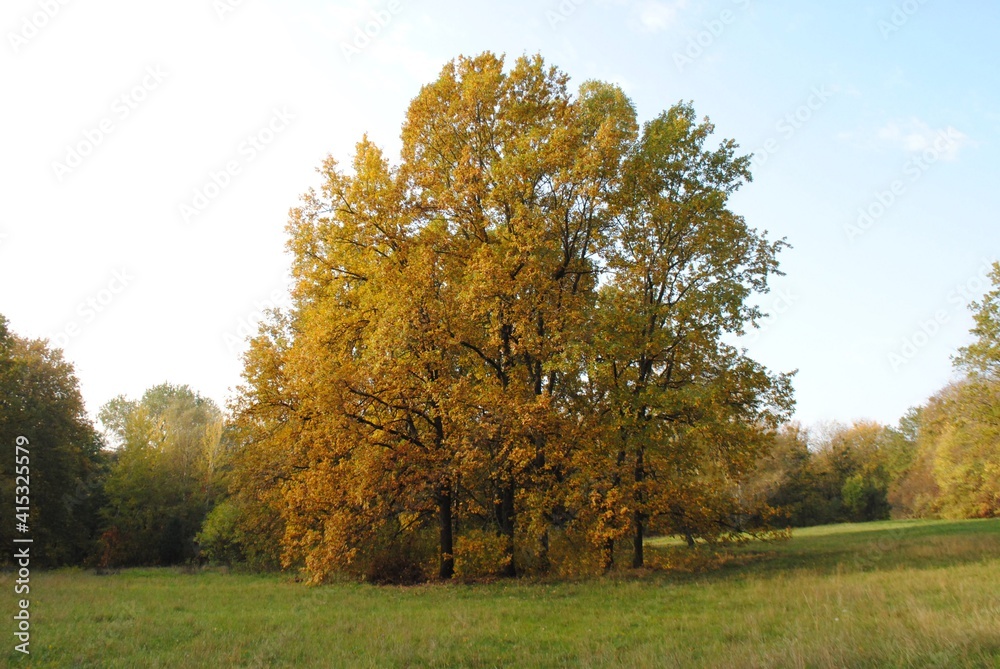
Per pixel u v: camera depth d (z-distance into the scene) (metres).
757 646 9.57
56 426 38.91
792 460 64.12
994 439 38.22
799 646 8.66
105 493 44.62
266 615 15.12
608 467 19.97
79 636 12.27
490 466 19.70
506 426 18.75
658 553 21.56
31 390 38.34
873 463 73.38
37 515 37.06
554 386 22.59
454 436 19.11
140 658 10.50
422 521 22.80
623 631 12.09
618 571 20.81
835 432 77.19
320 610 15.86
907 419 78.56
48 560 38.78
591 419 20.69
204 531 35.25
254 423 23.94
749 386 20.81
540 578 20.28
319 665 9.82
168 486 46.38
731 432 20.11
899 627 9.76
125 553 41.88
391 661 10.09
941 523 47.25
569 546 21.20
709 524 20.89
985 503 51.75
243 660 10.49
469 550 20.36
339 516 19.67
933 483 62.38
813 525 65.69
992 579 14.47
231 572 31.73
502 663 10.05
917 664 7.92
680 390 20.02
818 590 14.38
